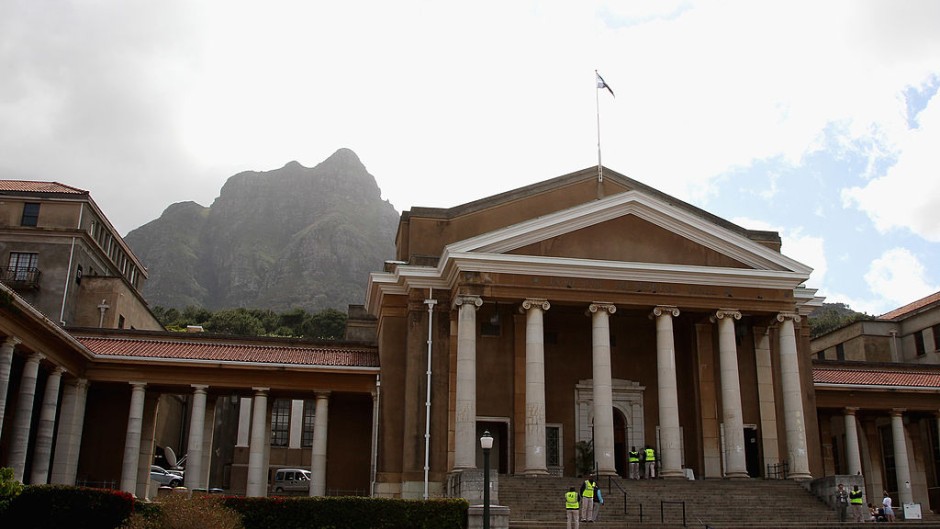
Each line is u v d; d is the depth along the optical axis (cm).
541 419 3297
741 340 3878
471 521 2461
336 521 2358
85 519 1992
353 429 4025
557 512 2905
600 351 3416
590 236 3575
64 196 5488
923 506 4584
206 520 1975
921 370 4662
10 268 5316
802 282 3656
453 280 3512
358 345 4041
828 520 2995
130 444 3441
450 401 3444
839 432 5066
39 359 3020
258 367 3584
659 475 3656
